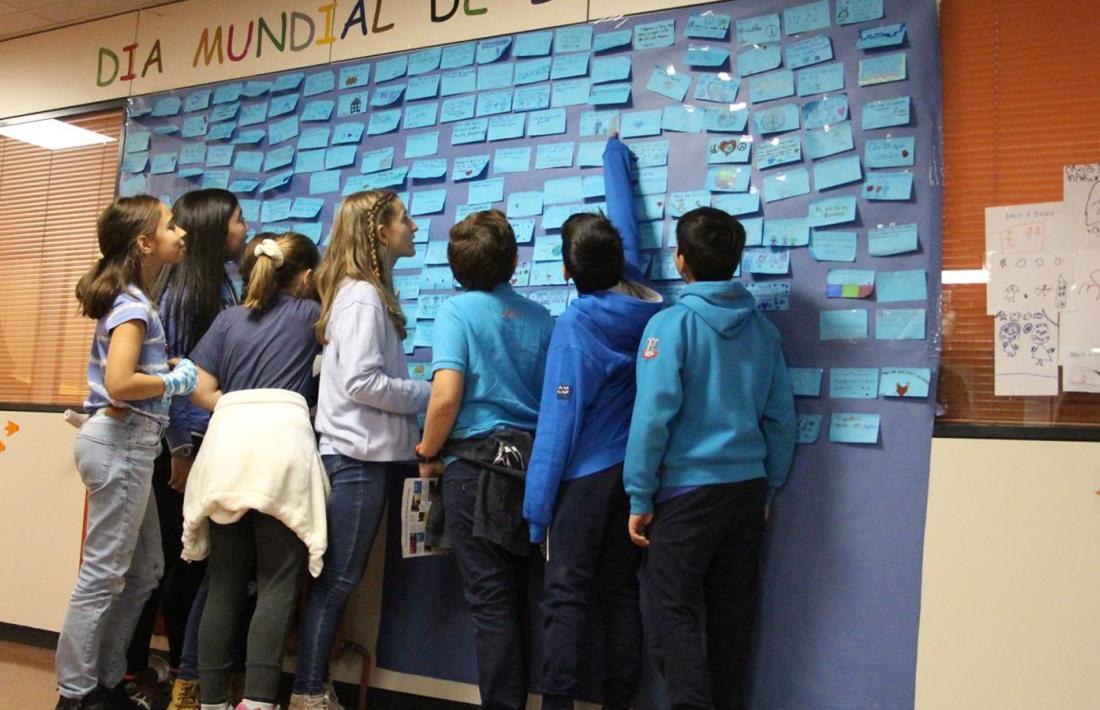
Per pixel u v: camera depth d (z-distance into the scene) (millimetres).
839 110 2262
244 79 3170
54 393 3477
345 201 2400
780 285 2277
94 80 3518
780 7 2357
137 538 2449
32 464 3398
